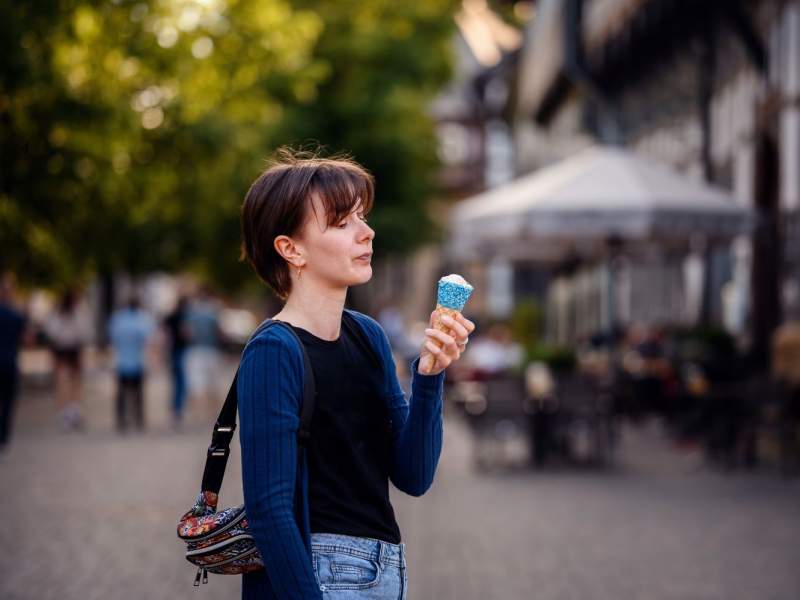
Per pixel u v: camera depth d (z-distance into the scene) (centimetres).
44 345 3550
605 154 1620
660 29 2348
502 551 912
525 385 1520
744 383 1472
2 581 779
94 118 1541
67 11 1498
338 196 303
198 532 301
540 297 4338
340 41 3359
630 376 1825
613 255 1714
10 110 1512
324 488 298
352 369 305
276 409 288
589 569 842
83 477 1331
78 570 818
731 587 784
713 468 1468
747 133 1972
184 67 1755
